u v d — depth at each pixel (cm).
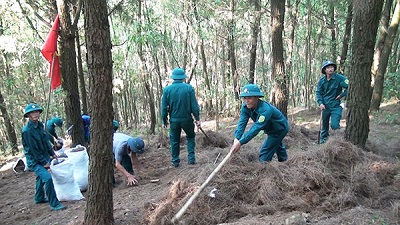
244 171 473
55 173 580
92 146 400
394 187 423
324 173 430
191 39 1523
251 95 466
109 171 408
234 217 407
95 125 394
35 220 519
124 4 1084
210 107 1736
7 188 730
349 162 471
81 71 955
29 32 1510
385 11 1084
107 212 412
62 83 724
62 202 589
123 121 2277
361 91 550
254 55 1479
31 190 693
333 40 1566
